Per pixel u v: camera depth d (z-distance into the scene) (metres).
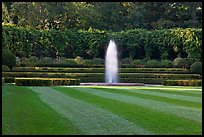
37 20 50.50
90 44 45.44
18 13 49.88
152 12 54.56
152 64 39.09
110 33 46.28
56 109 11.54
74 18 51.38
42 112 10.77
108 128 8.45
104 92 18.81
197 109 11.84
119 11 52.78
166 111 11.30
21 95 16.12
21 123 8.91
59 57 43.75
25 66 36.72
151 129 8.35
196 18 52.97
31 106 12.19
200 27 50.94
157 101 14.32
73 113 10.73
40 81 25.66
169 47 44.50
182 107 12.35
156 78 32.88
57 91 19.00
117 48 45.97
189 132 8.04
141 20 52.81
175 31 43.56
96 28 51.44
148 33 45.53
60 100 14.38
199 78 32.94
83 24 51.50
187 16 52.75
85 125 8.78
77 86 25.16
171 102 13.96
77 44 45.31
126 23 52.53
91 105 12.79
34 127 8.42
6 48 38.94
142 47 46.03
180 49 43.16
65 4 51.03
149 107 12.30
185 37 42.19
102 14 51.97
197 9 53.03
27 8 50.12
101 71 35.31
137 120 9.55
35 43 42.91
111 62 44.16
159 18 54.03
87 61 41.12
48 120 9.38
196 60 39.34
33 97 15.34
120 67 38.50
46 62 39.19
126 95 17.05
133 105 12.87
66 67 37.53
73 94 17.30
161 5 54.22
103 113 10.78
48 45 43.78
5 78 29.66
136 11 52.53
